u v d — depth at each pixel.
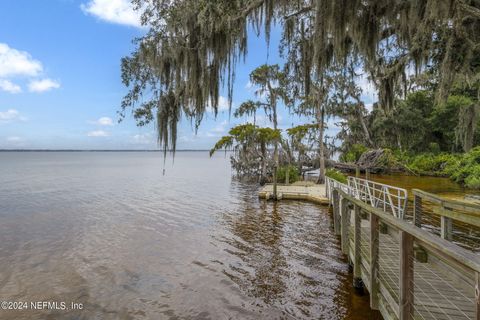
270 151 30.19
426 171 25.62
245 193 21.34
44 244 9.98
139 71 8.35
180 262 8.17
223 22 6.84
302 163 30.97
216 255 8.62
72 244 9.94
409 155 28.39
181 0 6.89
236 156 33.50
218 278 7.09
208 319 5.45
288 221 12.55
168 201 18.25
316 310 5.48
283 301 5.91
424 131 28.28
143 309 5.86
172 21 6.95
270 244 9.50
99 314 5.75
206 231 11.23
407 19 6.58
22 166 69.00
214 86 7.45
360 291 5.62
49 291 6.67
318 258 8.14
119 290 6.66
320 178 24.31
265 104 29.02
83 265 8.10
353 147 30.91
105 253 9.02
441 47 6.68
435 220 9.74
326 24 6.20
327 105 27.17
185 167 63.03
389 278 4.23
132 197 20.19
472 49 6.05
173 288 6.68
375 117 30.56
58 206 17.05
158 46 7.47
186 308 5.85
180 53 7.45
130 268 7.84
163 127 8.21
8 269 7.88
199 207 16.08
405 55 8.86
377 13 6.63
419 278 4.19
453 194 15.08
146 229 11.74
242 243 9.68
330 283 6.52
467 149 13.31
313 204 16.27
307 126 26.86
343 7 6.03
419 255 2.59
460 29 5.76
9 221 13.38
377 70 9.52
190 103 7.90
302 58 8.99
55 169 56.59
